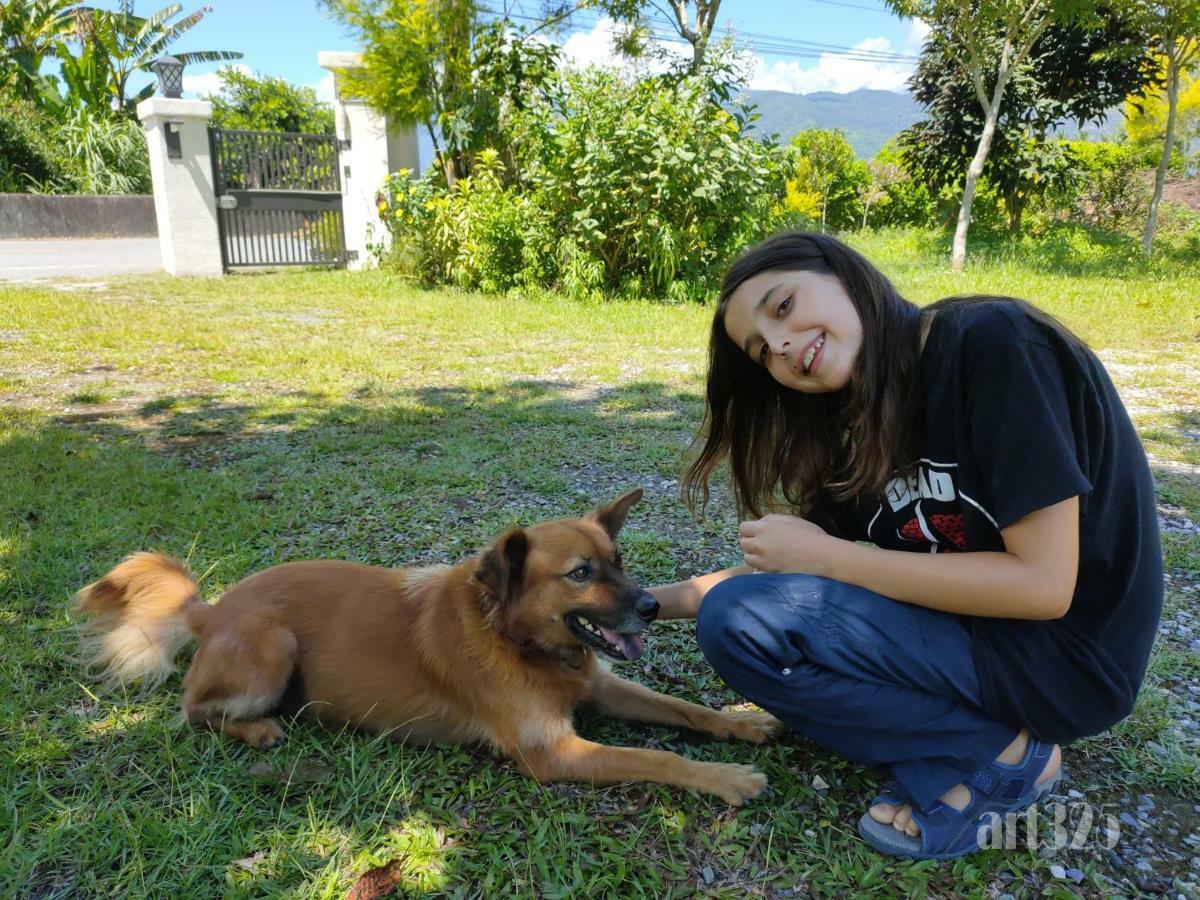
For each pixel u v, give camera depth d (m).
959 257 16.95
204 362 8.26
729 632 2.21
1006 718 2.08
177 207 15.34
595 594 2.48
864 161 33.84
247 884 2.02
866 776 2.47
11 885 2.00
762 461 2.60
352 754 2.48
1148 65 21.19
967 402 1.97
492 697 2.48
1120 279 14.31
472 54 15.05
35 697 2.77
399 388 7.39
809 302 2.04
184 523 4.27
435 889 2.04
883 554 2.10
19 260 18.44
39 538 3.93
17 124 26.86
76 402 6.69
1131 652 2.03
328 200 16.88
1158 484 5.00
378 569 2.90
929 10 16.34
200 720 2.66
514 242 13.12
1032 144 22.31
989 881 2.09
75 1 30.50
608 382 7.71
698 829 2.26
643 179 12.11
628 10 16.67
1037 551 1.86
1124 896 2.02
